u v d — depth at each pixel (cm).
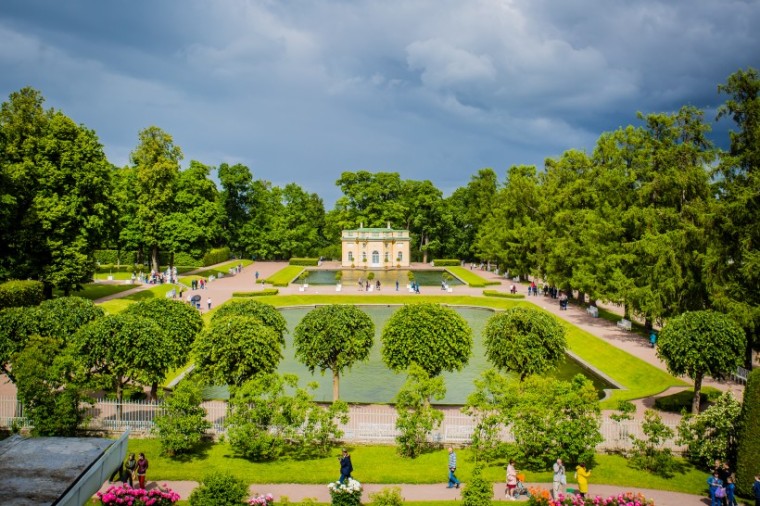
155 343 3067
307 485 2233
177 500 1959
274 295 7662
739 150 4156
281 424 2561
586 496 2117
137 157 8562
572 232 6769
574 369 4425
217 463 2453
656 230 5022
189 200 9762
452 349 3325
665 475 2373
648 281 4853
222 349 3058
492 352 3416
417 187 13912
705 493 2223
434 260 12950
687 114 5200
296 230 13512
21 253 5441
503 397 2603
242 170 13262
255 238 13338
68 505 852
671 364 3247
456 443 2753
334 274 11100
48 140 5756
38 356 2725
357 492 2003
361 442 2775
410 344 3300
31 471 925
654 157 5275
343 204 13900
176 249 8700
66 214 5734
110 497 1852
